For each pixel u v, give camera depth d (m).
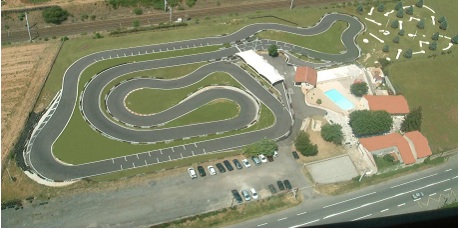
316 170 174.50
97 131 184.38
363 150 181.62
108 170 170.75
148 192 163.38
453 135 195.12
